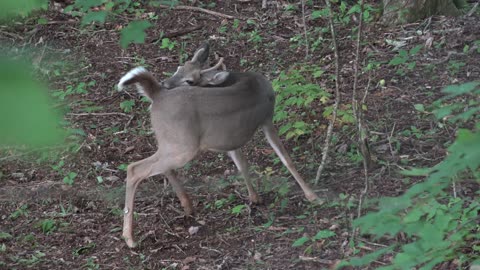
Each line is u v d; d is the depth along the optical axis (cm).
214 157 1220
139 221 1061
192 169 1190
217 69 1067
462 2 1653
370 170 1110
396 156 1143
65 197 1138
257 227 1015
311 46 1527
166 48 1580
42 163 1209
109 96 1425
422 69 1388
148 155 1257
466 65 1382
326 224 997
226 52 1559
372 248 905
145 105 1398
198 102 954
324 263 902
